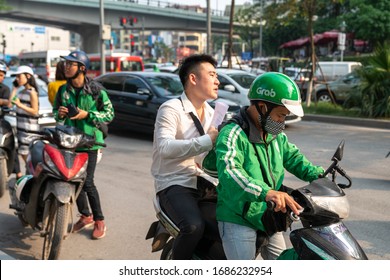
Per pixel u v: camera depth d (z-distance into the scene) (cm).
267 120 266
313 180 274
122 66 3042
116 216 569
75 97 484
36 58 4081
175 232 305
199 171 324
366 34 3850
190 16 6644
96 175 767
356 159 877
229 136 272
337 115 1471
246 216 277
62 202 413
